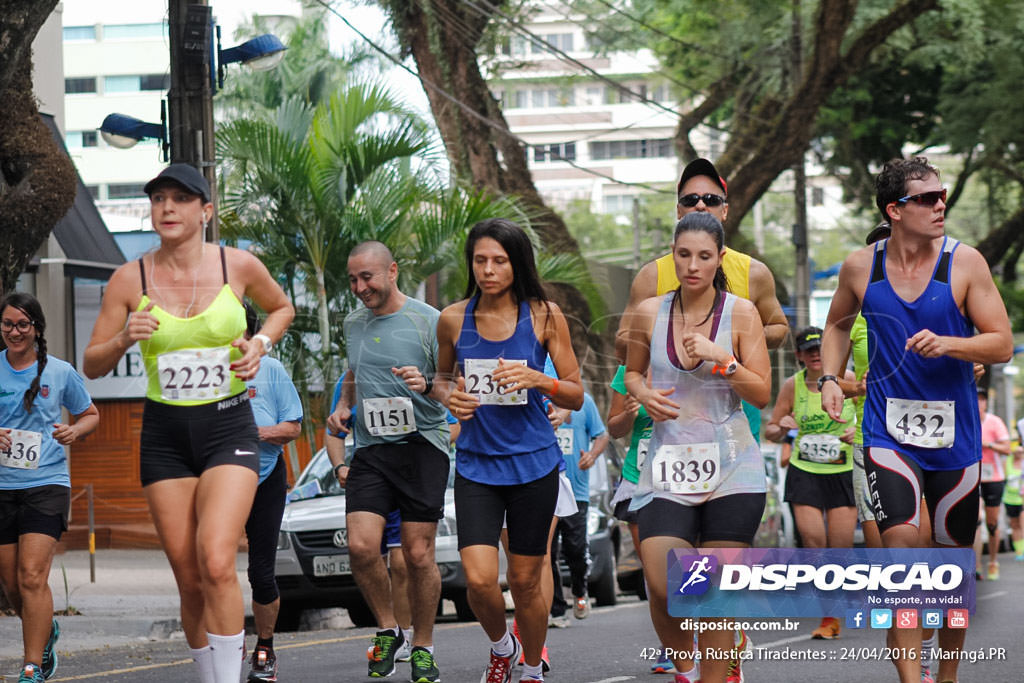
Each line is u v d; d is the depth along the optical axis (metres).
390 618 11.11
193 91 18.20
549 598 9.61
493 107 31.77
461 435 9.16
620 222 76.44
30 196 16.61
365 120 20.80
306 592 16.59
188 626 8.09
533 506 9.05
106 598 19.53
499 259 8.85
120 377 30.41
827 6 36.38
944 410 8.60
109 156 65.25
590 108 101.06
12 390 10.48
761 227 54.94
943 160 50.03
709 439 8.04
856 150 46.03
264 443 10.78
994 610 16.20
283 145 19.97
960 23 38.50
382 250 10.51
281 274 18.48
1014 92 39.69
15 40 14.16
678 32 41.19
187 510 7.89
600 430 16.17
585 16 40.62
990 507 22.86
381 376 10.51
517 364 8.83
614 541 20.20
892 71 43.91
